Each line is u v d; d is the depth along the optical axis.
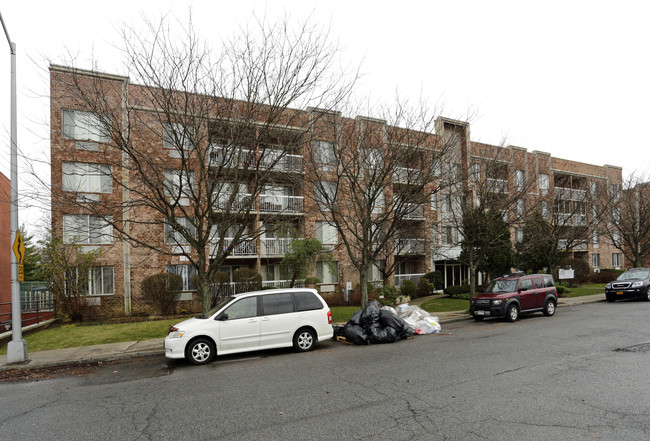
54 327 15.56
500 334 11.73
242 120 11.71
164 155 18.88
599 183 30.55
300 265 20.39
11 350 9.48
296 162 15.48
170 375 8.14
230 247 11.58
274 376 7.52
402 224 19.44
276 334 9.77
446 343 10.52
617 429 4.54
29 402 6.57
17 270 9.68
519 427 4.66
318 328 10.25
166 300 18.42
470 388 6.26
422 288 26.94
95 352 10.51
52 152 17.48
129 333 13.21
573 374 6.95
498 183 18.28
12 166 9.66
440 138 15.52
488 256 22.95
